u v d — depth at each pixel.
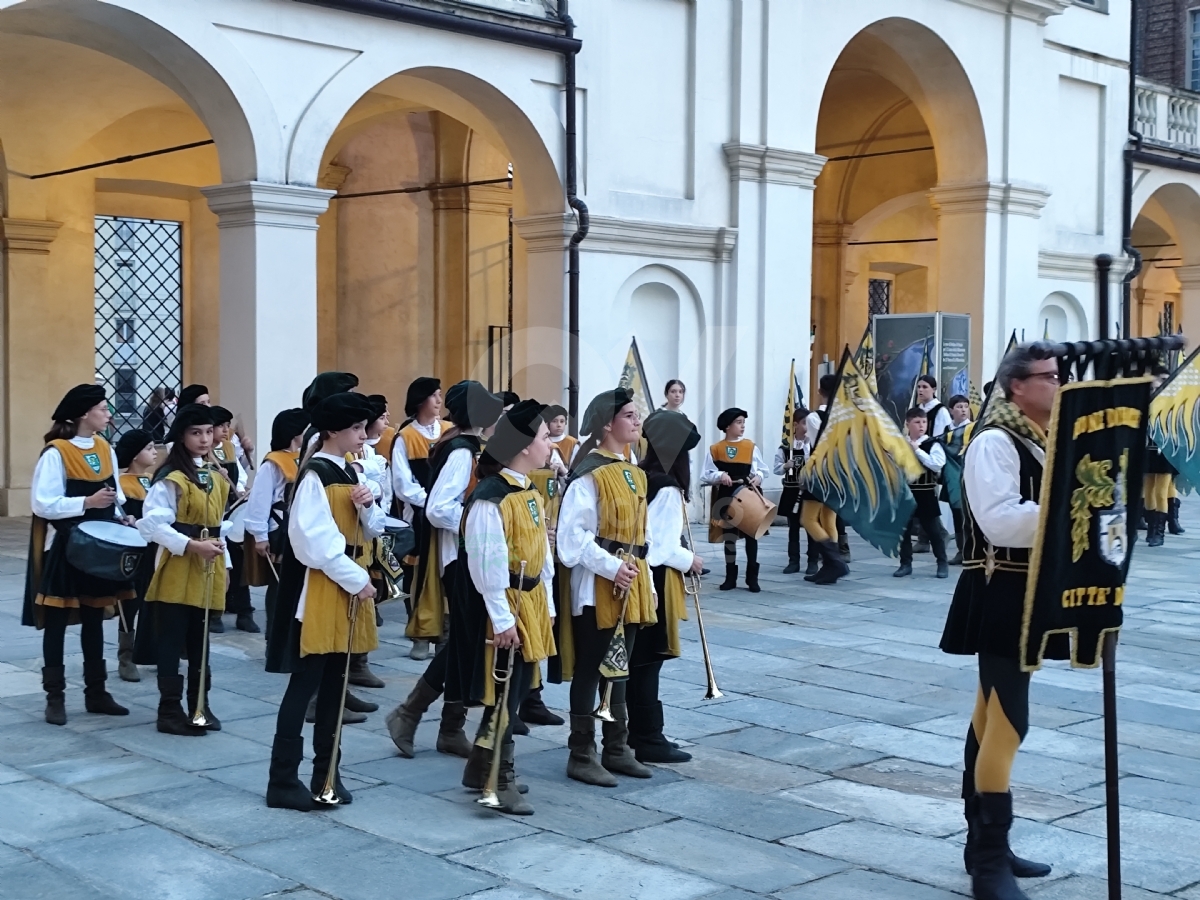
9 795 5.52
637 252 14.62
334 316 18.19
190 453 6.49
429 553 7.15
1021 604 4.37
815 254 23.45
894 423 11.09
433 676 6.08
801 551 13.88
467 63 13.00
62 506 6.49
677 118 15.12
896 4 17.09
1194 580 12.31
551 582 5.46
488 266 18.98
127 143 16.31
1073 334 20.77
